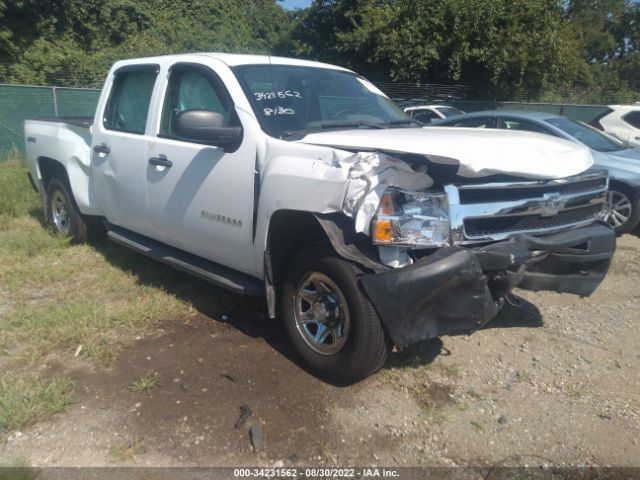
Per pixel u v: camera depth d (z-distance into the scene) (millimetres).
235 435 3041
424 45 20469
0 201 7578
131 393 3393
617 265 6043
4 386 3359
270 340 4051
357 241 3234
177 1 25844
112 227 5418
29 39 19406
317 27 25031
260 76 4195
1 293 4867
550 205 3475
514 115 8281
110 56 20234
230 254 4016
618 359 3932
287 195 3385
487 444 3025
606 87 27656
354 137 3584
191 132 3695
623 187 7219
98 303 4629
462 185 3184
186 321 4316
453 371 3680
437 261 3037
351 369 3328
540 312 4680
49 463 2816
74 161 5645
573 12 35531
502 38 20125
